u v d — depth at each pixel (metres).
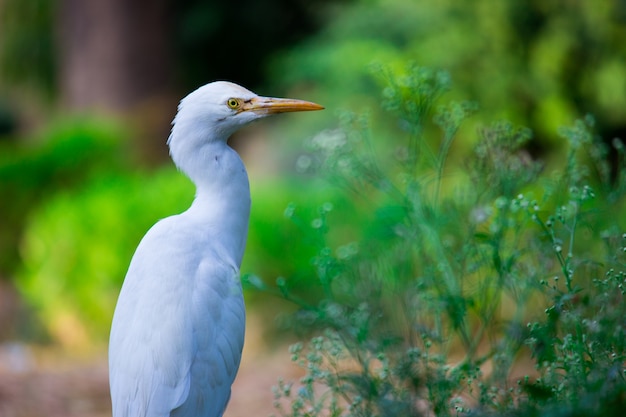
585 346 6.05
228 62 32.19
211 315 6.39
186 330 6.21
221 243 7.05
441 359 6.51
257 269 13.55
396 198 7.97
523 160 8.05
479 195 7.70
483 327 7.21
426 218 7.99
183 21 30.95
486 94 19.77
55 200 17.53
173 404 6.04
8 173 20.50
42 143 21.77
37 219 17.22
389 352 6.61
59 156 20.58
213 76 32.28
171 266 6.45
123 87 25.45
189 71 31.88
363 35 20.81
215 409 6.43
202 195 7.26
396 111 8.73
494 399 6.62
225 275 6.64
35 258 15.99
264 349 13.80
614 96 19.97
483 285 7.91
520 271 7.41
